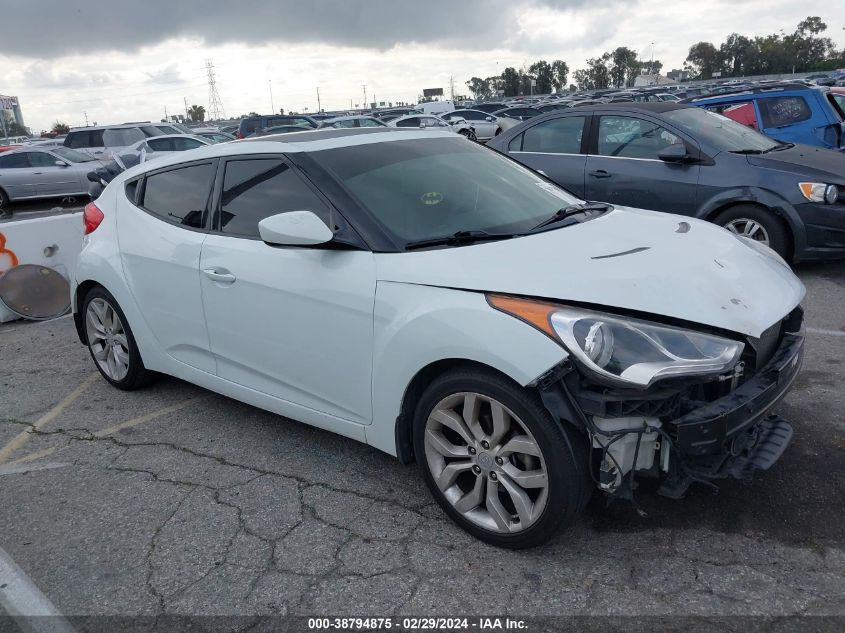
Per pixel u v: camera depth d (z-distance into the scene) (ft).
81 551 9.64
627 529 9.30
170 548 9.59
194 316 12.41
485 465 8.95
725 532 9.12
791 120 31.04
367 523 9.88
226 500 10.71
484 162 12.71
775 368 8.91
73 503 10.89
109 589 8.84
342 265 9.98
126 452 12.48
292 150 11.38
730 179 20.76
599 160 23.12
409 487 10.78
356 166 11.09
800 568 8.37
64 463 12.21
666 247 9.87
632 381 7.64
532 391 8.27
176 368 13.39
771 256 11.05
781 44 352.90
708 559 8.63
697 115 23.17
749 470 8.58
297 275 10.46
